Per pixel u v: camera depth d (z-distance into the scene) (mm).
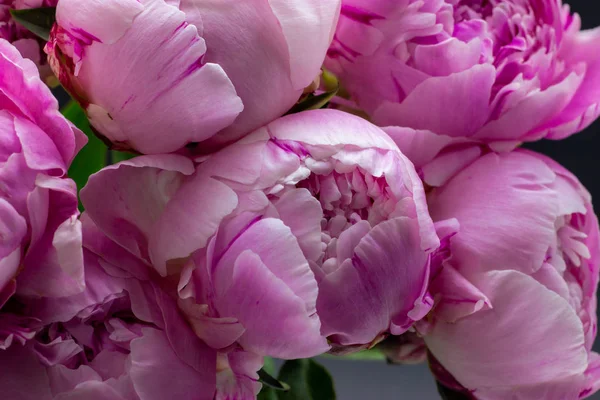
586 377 595
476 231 576
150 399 526
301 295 521
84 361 536
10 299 534
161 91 524
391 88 585
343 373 1011
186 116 527
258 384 554
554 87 586
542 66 597
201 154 547
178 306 545
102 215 542
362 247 530
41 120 530
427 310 554
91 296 534
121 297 540
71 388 527
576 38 627
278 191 531
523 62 594
